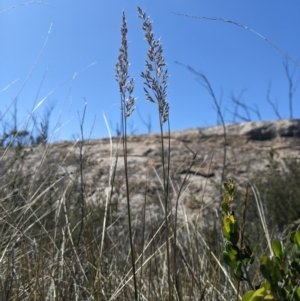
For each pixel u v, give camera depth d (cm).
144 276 267
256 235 378
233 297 240
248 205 447
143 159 677
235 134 820
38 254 255
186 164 660
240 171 630
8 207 310
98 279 222
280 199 452
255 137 800
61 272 254
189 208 485
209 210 474
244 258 147
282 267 126
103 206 381
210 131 840
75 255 255
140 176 596
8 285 235
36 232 329
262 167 636
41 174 385
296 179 497
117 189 417
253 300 110
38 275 231
